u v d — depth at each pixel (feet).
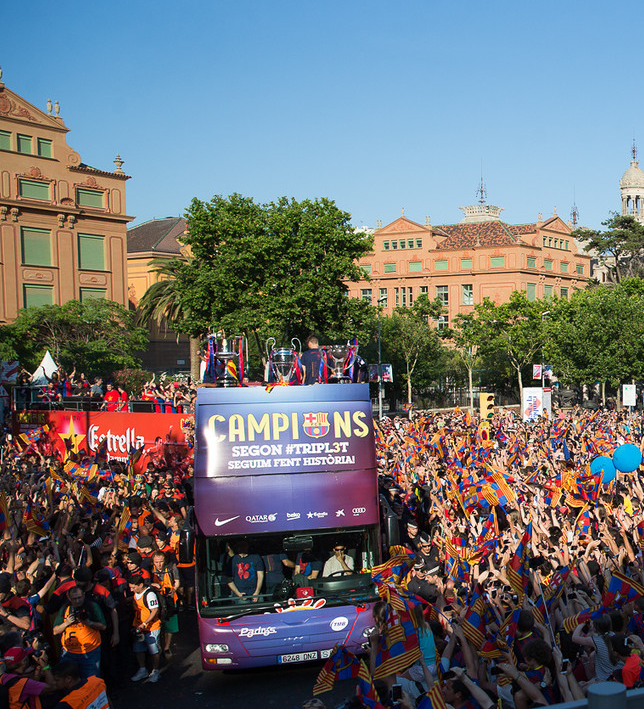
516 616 24.35
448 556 37.63
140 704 30.76
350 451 34.06
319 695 31.27
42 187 177.27
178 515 43.24
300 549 32.73
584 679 23.66
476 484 43.19
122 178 191.93
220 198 127.95
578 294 211.61
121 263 191.93
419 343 208.74
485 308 217.77
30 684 22.29
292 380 40.73
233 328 120.37
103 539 38.65
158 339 232.32
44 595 31.32
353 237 128.47
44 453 78.33
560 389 241.55
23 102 173.68
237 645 31.45
